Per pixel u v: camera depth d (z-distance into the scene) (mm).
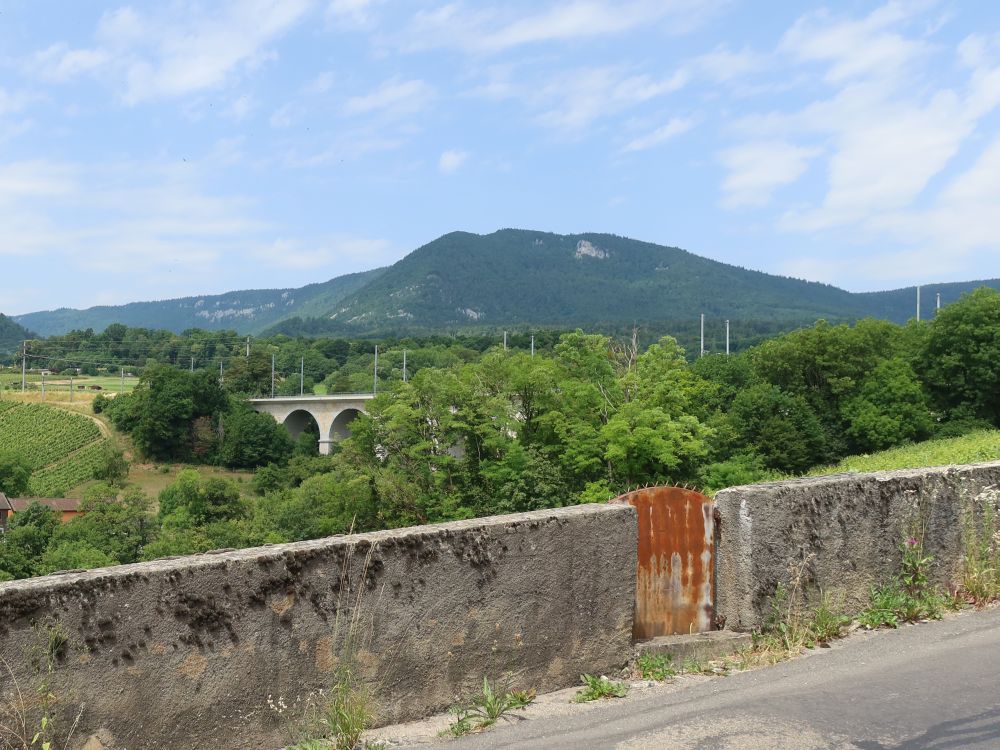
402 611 3852
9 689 3010
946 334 57688
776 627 4852
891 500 5438
